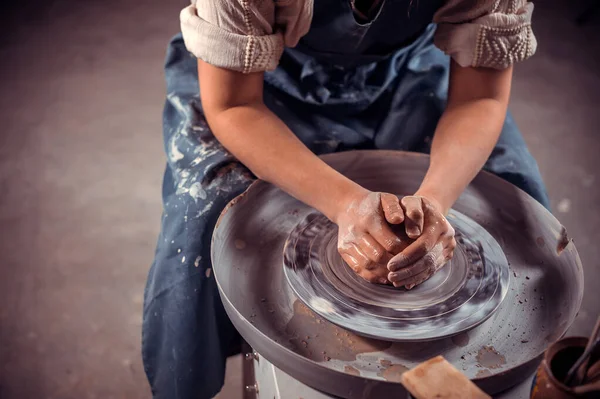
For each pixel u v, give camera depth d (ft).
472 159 4.16
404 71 5.24
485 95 4.56
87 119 9.75
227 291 3.58
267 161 4.07
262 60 4.17
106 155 9.07
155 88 10.57
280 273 3.77
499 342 3.32
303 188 3.90
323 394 3.11
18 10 12.30
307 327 3.40
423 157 4.48
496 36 4.25
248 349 4.27
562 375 2.54
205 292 4.17
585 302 7.00
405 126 4.94
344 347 3.26
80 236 7.75
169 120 5.12
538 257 3.88
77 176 8.66
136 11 12.62
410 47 5.46
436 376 2.26
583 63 11.18
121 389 6.07
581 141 9.45
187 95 5.06
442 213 3.77
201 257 4.15
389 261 3.34
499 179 4.33
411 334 3.17
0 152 8.99
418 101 5.02
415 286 3.49
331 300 3.38
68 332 6.61
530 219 4.08
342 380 2.91
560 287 3.66
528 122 9.77
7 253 7.47
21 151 9.04
